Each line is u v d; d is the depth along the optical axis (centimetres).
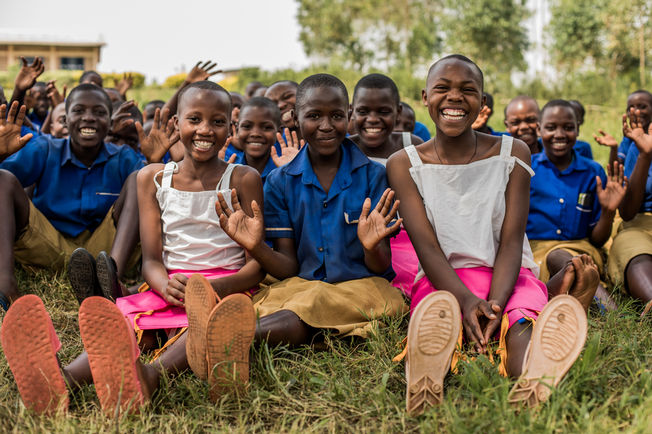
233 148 524
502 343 267
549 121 436
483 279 302
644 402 222
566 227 430
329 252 329
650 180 443
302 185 337
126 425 224
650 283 358
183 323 291
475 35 3762
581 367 241
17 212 375
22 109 354
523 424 213
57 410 231
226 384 241
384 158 428
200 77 526
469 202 311
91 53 4409
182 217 319
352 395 247
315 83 329
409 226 316
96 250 429
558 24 3494
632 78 2559
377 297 317
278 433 222
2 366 267
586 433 206
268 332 280
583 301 301
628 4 3067
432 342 226
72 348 307
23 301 225
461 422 214
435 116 312
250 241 301
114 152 457
